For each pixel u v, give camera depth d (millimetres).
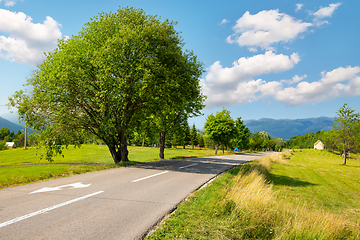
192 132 99125
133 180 9203
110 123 14594
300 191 13758
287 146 176125
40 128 14477
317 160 43781
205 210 5867
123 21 16031
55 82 13695
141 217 5020
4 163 26969
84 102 15594
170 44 15766
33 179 8516
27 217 4555
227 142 48750
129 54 15117
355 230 6383
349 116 34406
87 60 14828
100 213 5078
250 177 11656
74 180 8586
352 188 16328
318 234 5469
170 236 4176
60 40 15859
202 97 27938
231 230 4770
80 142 16781
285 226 5422
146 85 14367
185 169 14023
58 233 3912
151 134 25062
